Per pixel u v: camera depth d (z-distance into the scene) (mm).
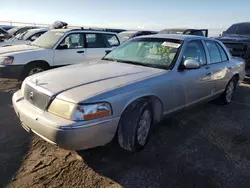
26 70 6402
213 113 4961
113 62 4070
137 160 3117
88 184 2646
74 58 7145
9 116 4316
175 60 3805
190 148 3484
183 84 3789
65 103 2662
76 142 2596
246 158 3293
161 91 3406
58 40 6914
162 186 2666
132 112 3051
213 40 4941
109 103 2762
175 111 3842
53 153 3205
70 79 3115
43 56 6547
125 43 4641
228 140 3797
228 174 2914
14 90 6000
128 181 2725
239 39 8797
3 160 2990
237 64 5512
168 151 3367
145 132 3312
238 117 4793
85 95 2701
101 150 3295
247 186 2717
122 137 3047
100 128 2699
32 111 2896
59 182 2654
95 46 7625
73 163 3004
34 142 3459
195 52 4254
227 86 5316
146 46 4246
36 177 2715
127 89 2977
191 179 2795
